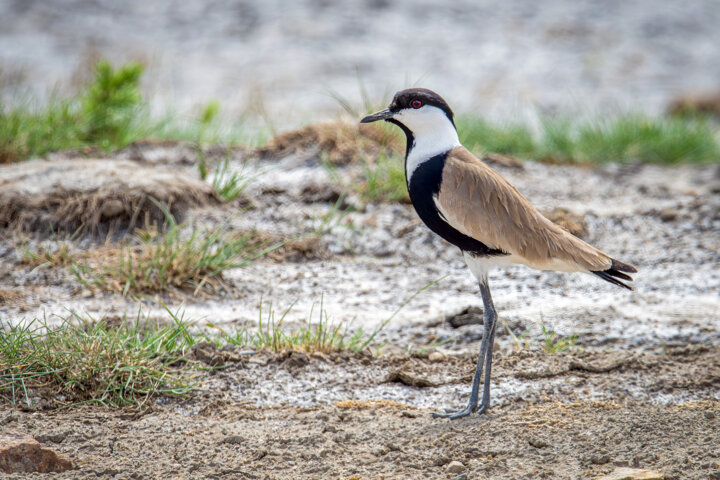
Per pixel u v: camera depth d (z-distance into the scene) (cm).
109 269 1116
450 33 3428
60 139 1549
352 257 1267
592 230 1377
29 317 988
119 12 3494
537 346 986
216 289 1118
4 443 668
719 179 1769
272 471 685
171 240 1152
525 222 814
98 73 1669
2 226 1229
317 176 1478
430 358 948
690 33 3681
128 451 714
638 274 1225
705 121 2164
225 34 3269
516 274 1228
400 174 1427
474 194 812
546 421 782
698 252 1302
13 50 2894
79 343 863
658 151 1911
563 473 677
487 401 820
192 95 2538
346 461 707
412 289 1165
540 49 3300
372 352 959
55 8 3469
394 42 3275
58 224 1236
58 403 799
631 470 668
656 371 912
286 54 3058
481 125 1947
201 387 852
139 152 1551
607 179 1712
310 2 3703
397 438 754
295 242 1262
